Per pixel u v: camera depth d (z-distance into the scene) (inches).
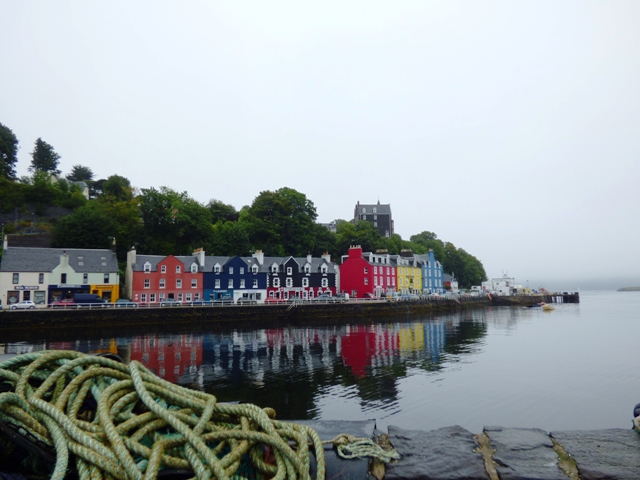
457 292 3469.5
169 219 2337.6
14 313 1289.4
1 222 2261.3
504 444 116.1
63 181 2780.5
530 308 3083.2
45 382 91.0
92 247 2037.4
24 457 84.1
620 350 1042.1
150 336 1274.6
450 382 692.7
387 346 1091.3
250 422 94.1
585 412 539.2
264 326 1553.9
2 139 2743.6
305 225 2706.7
